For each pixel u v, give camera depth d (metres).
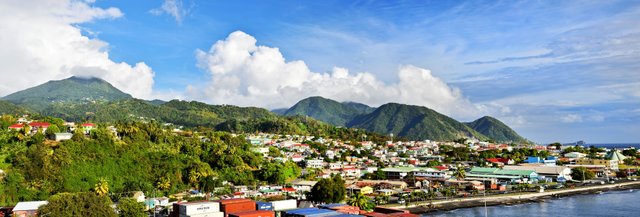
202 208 142.88
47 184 182.50
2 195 167.50
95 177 199.50
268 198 198.75
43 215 120.75
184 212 140.62
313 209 143.75
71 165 198.38
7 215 147.50
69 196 127.00
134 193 190.12
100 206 127.38
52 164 193.25
